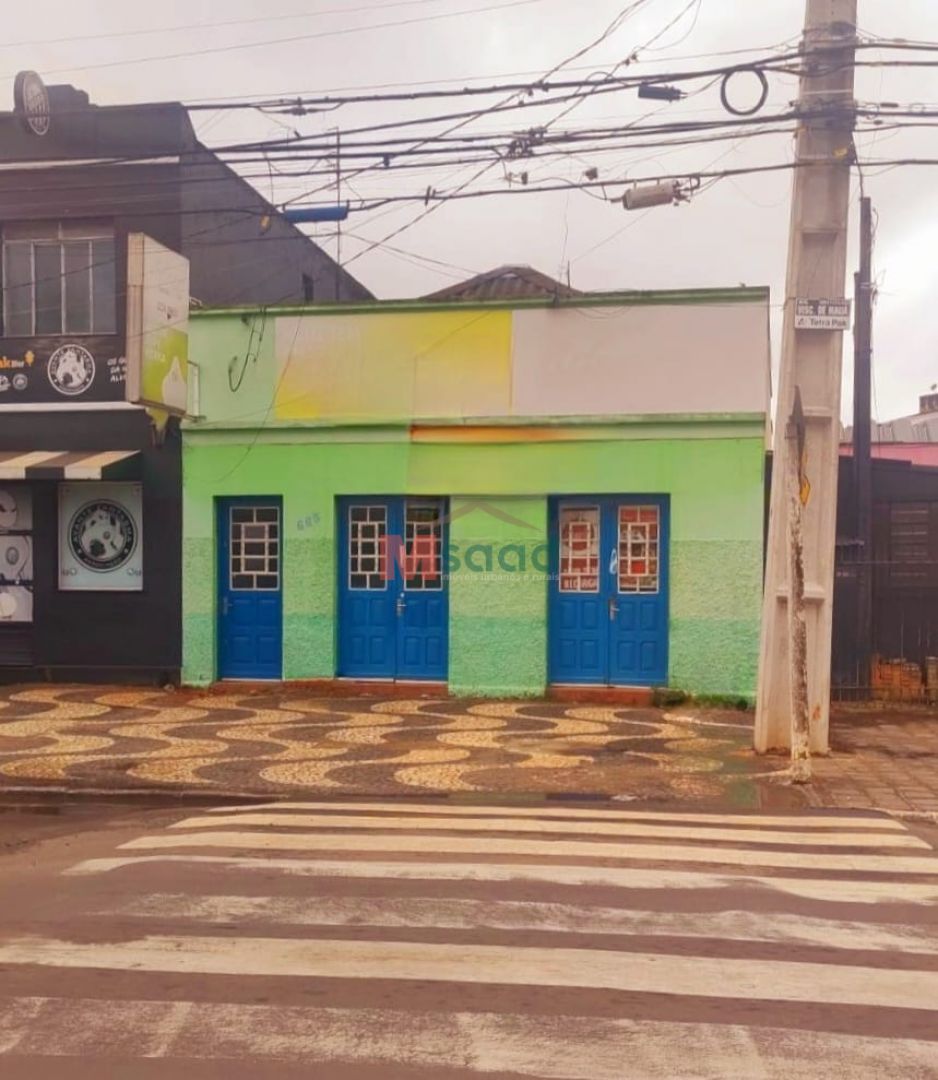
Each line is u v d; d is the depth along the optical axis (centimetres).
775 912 608
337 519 1499
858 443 1483
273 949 541
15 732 1230
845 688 1404
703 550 1391
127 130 1572
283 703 1415
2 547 1606
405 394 1475
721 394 1396
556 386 1438
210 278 1673
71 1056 421
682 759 1082
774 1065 414
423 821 836
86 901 627
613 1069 409
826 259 1084
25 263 1609
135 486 1560
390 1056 420
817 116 1073
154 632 1544
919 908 620
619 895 637
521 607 1442
